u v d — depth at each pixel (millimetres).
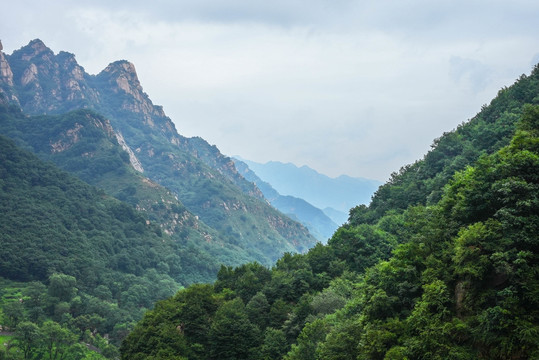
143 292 182500
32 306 143750
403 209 106062
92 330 145000
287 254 104062
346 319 54062
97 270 185625
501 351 33469
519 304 34594
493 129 98688
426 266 46781
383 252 84062
